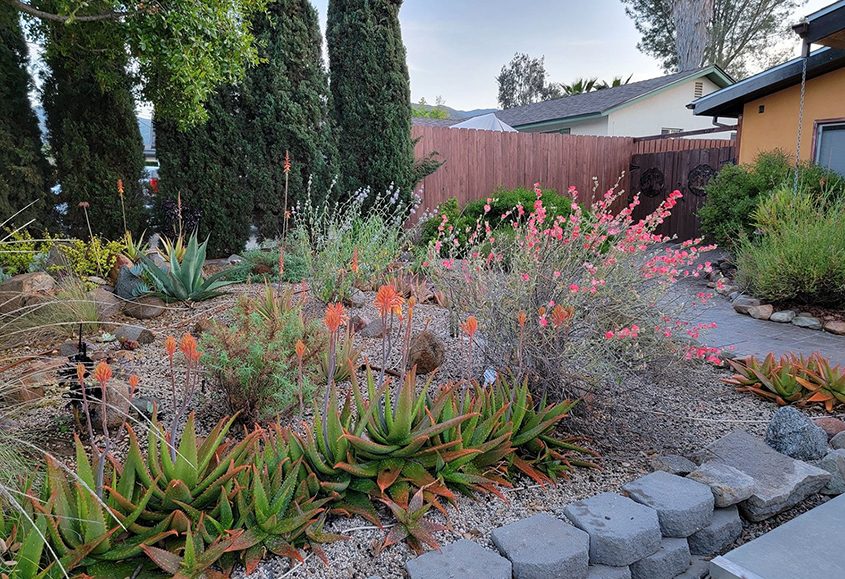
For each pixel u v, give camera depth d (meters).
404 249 6.92
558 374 2.74
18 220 6.64
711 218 8.07
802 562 1.99
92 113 7.07
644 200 11.34
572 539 2.00
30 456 2.34
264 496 1.89
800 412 2.90
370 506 2.12
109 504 1.83
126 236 6.38
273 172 7.81
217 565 1.80
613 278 3.03
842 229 5.80
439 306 4.99
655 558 2.07
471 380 2.99
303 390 2.81
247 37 5.67
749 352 4.64
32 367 2.83
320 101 7.99
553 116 16.70
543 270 2.98
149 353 3.70
